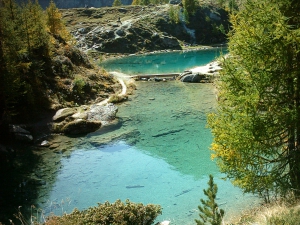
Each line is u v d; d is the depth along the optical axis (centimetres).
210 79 4325
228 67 1016
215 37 10462
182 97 3612
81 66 4172
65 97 3238
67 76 3600
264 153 1059
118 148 2261
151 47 9288
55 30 5412
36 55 3419
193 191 1609
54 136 2531
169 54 8444
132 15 10925
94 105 3206
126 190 1669
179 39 10106
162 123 2738
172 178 1775
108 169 1938
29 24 3375
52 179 1836
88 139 2448
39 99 2930
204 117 2836
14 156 2164
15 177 1867
